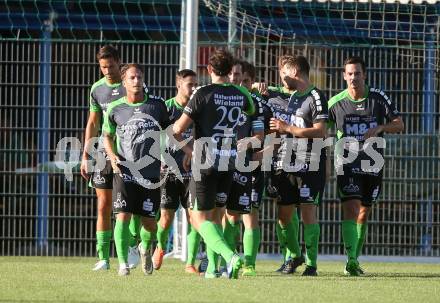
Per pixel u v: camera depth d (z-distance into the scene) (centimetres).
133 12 4678
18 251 4269
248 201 3212
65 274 3222
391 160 4288
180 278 3081
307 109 3403
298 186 3453
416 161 4281
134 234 3494
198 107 2950
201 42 4159
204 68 4162
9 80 4231
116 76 3453
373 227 4303
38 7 4647
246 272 3341
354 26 4269
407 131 4266
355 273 3453
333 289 2716
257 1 4247
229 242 3362
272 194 3538
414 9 4212
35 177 4262
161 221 3569
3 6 4653
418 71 4234
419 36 4225
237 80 3359
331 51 4203
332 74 4200
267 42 4175
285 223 3528
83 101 4231
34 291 2606
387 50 4222
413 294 2616
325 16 4334
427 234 4297
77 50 4231
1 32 4694
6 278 3027
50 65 4231
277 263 4284
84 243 4278
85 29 4584
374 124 3522
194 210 2997
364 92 3525
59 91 4234
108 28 4591
